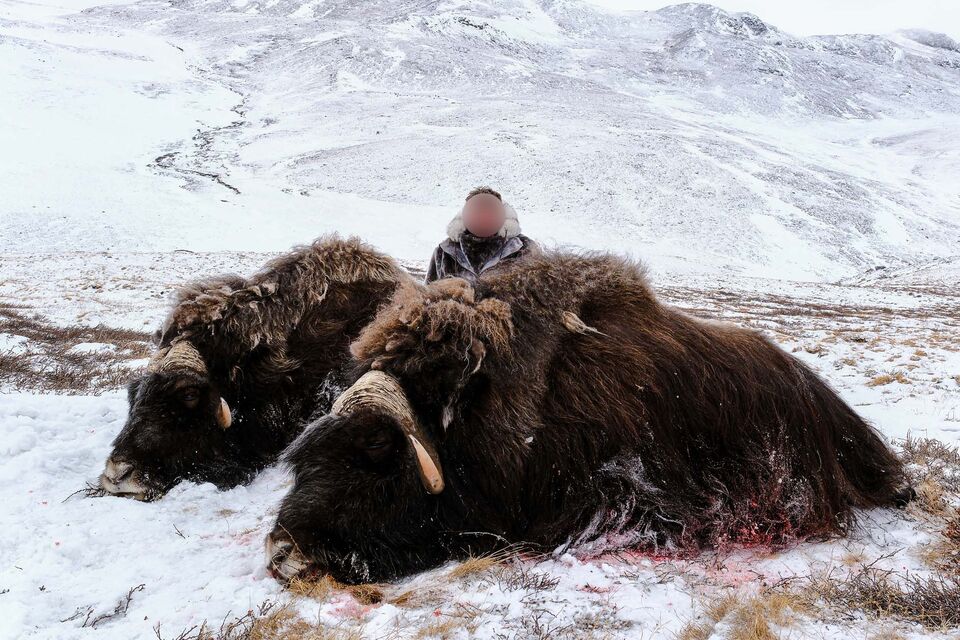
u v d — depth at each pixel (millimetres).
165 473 3957
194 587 2814
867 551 3102
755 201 67812
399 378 2986
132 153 68250
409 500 2955
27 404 5184
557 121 93250
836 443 3580
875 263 57844
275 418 4492
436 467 2898
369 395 2871
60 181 51531
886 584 2643
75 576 2871
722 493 3262
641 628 2438
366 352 3102
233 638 2365
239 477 4250
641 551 3139
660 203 64812
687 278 41125
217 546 3287
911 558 3008
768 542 3217
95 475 4145
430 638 2365
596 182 68062
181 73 118625
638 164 73812
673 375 3359
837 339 12055
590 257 3879
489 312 3184
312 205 54062
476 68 132750
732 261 54125
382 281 4766
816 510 3275
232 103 104375
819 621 2443
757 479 3303
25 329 11133
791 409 3471
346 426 2861
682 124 103812
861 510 3486
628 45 194250
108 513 3541
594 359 3332
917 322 19328
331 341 4539
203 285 4531
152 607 2619
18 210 44250
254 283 4570
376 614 2531
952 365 8680
